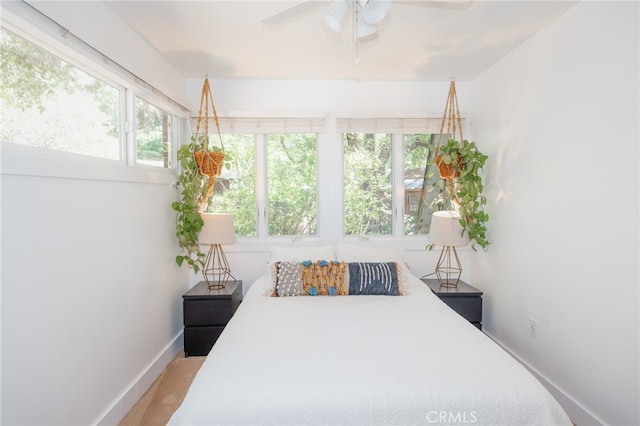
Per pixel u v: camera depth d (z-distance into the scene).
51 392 1.42
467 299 2.66
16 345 1.26
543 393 1.23
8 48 1.30
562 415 1.20
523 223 2.36
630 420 1.56
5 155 1.21
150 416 1.93
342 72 2.91
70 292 1.54
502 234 2.62
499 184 2.66
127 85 2.06
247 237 3.18
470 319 2.66
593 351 1.76
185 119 3.00
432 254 3.21
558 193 2.01
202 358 2.58
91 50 1.67
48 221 1.42
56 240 1.46
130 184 2.06
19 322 1.28
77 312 1.58
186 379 2.30
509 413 1.18
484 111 2.90
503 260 2.61
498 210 2.68
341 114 3.08
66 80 1.61
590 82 1.78
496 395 1.20
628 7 1.56
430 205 3.24
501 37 2.27
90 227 1.68
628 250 1.57
